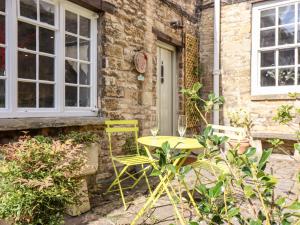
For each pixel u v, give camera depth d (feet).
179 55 22.06
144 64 16.85
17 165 6.98
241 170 4.53
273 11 21.06
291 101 19.90
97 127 13.88
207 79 23.91
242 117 21.58
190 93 7.98
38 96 11.51
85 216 9.86
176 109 22.12
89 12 13.74
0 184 6.90
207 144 4.89
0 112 10.02
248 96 21.81
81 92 13.64
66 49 12.80
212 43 23.63
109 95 14.53
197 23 24.02
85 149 10.27
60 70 12.31
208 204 4.47
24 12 11.00
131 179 14.57
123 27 15.47
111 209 10.53
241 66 22.16
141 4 16.96
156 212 10.21
